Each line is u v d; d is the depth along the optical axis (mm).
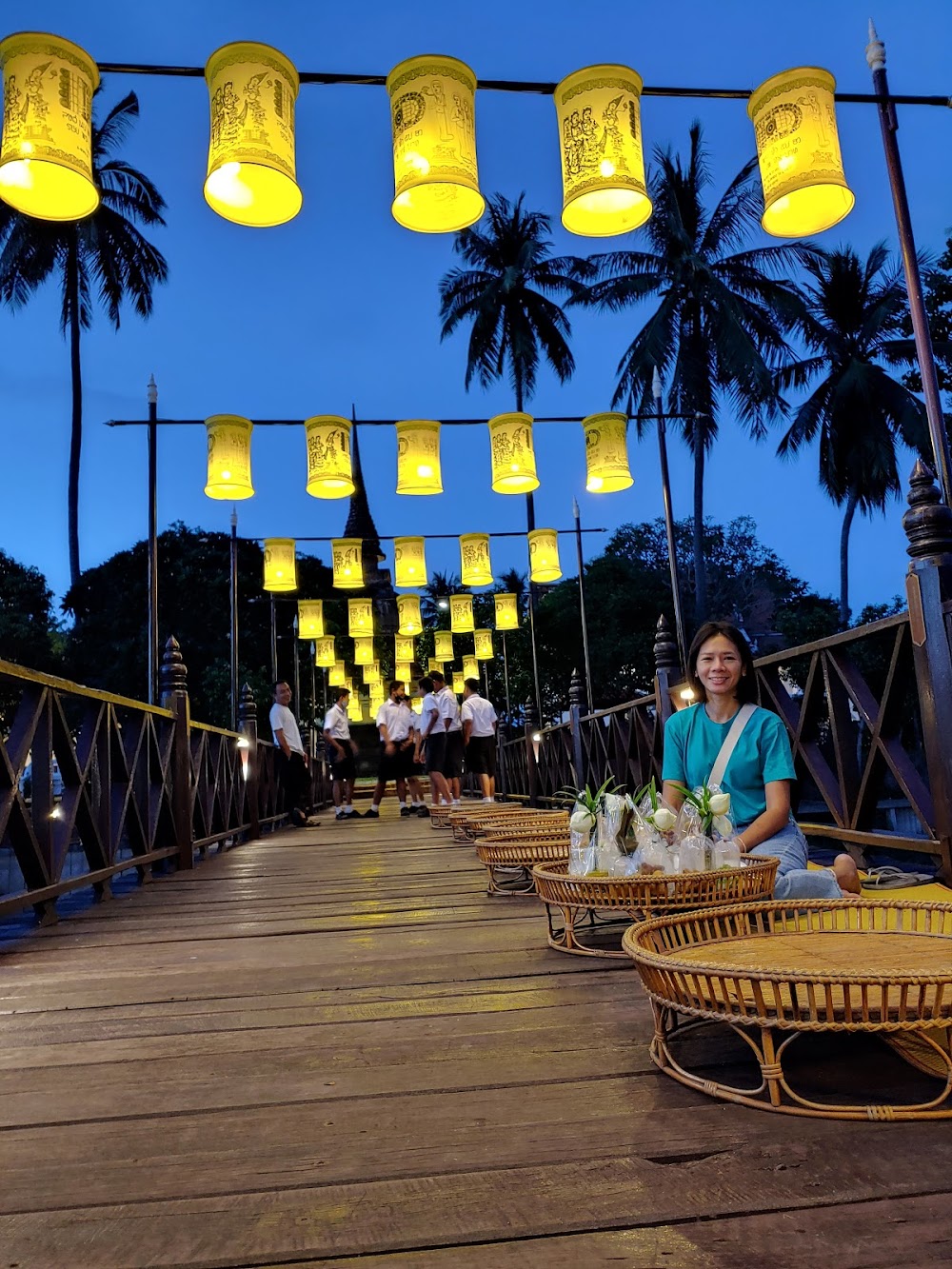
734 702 2955
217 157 3283
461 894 4176
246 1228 1184
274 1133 1489
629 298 25484
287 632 25125
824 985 1374
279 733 9734
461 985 2416
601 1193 1229
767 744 2855
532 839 4145
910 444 25344
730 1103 1514
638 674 25734
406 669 15266
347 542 9711
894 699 3332
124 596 24469
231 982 2574
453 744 9703
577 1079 1671
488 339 27906
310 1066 1817
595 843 2771
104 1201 1271
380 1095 1639
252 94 3283
